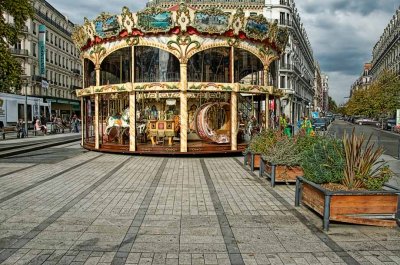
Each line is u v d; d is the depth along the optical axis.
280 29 18.94
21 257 5.00
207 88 16.02
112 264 4.78
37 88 54.22
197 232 6.02
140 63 19.00
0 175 11.23
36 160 14.88
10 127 34.06
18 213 7.07
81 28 18.12
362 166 6.48
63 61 64.94
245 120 20.48
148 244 5.48
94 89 17.50
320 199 6.36
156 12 15.66
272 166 9.59
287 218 6.82
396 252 5.23
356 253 5.18
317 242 5.60
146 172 11.93
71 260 4.91
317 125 34.44
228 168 12.88
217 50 18.91
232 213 7.15
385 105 51.03
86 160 14.88
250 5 56.53
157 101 19.92
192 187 9.57
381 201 6.11
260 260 4.93
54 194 8.66
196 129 17.53
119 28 16.33
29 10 17.05
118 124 17.89
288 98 44.81
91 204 7.75
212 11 15.80
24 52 50.91
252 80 23.23
